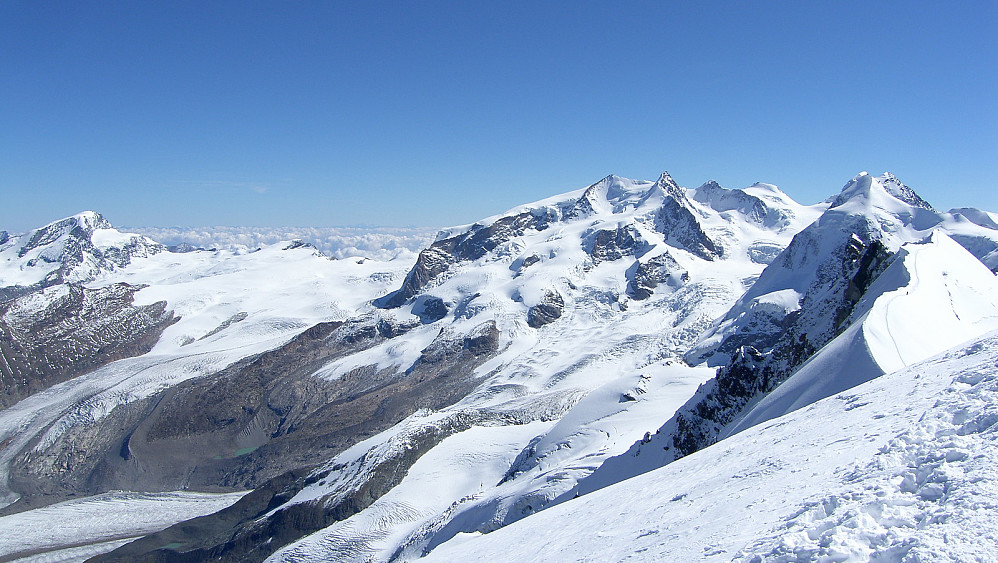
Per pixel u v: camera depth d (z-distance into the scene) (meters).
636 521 23.88
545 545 27.31
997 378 20.36
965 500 13.77
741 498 20.25
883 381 29.31
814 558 13.52
